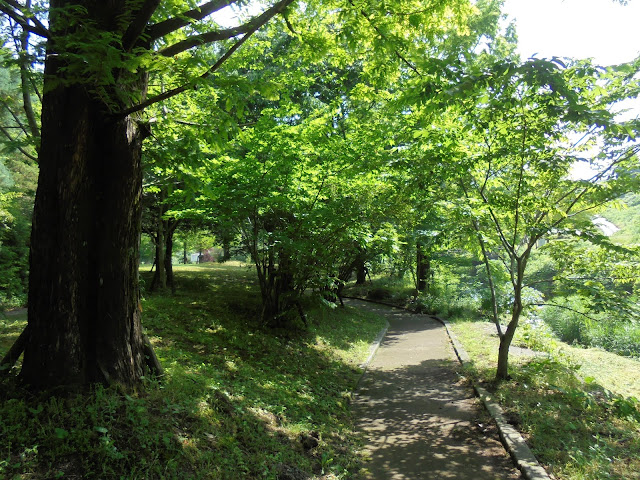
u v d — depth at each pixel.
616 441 4.50
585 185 5.97
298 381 6.95
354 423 5.83
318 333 11.08
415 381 7.80
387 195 8.94
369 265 16.61
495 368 7.61
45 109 3.69
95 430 3.28
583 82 5.26
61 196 3.67
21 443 3.01
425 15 5.60
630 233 14.64
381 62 6.21
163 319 8.54
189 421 4.00
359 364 9.35
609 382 6.82
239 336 8.66
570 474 3.88
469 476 4.21
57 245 3.67
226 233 11.55
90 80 3.20
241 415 4.61
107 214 3.97
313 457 4.42
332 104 8.78
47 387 3.62
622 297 6.27
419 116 6.38
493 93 4.79
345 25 5.52
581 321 11.19
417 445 5.00
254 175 8.30
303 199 8.97
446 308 16.47
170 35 5.59
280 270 9.72
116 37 3.08
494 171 7.03
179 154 4.04
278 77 8.78
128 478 3.00
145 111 4.66
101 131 3.96
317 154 8.44
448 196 7.62
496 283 12.12
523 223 7.05
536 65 3.72
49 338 3.66
